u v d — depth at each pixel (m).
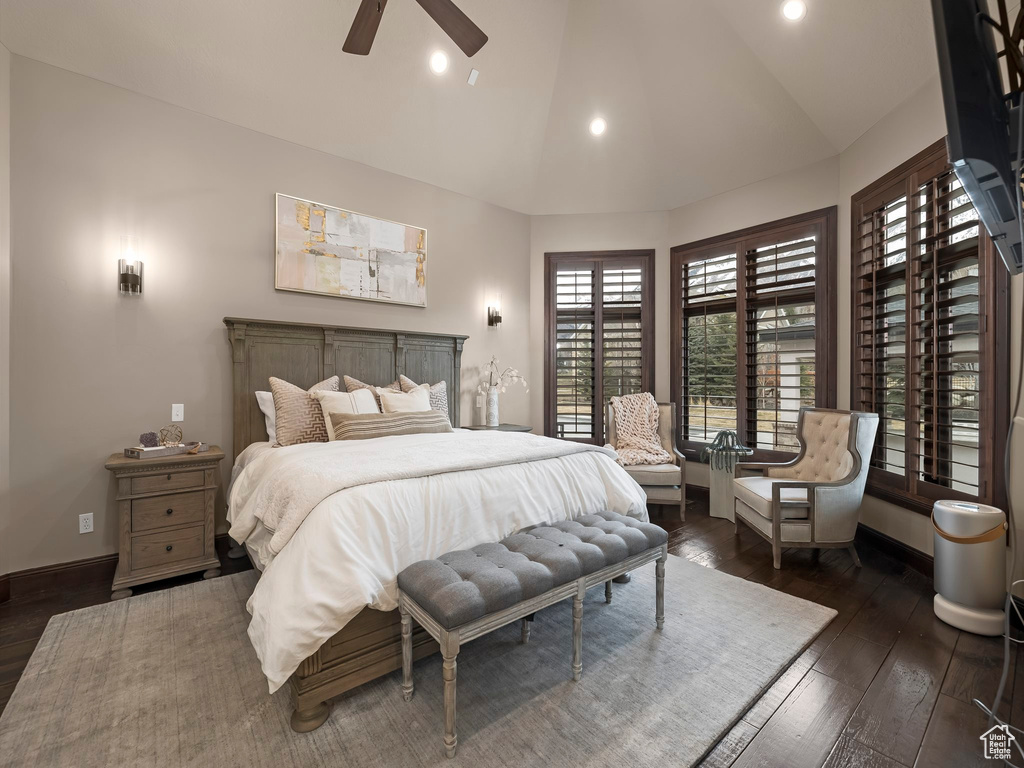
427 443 2.82
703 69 3.84
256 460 2.71
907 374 3.05
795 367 4.15
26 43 2.71
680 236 5.04
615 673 1.92
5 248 2.64
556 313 5.36
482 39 2.63
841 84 3.34
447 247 4.68
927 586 2.76
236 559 3.18
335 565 1.67
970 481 2.60
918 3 2.69
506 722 1.64
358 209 4.07
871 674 1.94
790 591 2.71
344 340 3.91
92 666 1.96
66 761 1.46
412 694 1.79
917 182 2.99
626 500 2.74
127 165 3.04
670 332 5.12
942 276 2.82
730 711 1.70
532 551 1.96
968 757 1.50
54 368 2.80
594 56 4.01
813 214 4.01
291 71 3.37
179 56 3.05
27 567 2.72
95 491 2.92
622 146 4.67
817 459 3.50
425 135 4.14
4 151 2.64
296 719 1.61
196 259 3.29
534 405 5.39
